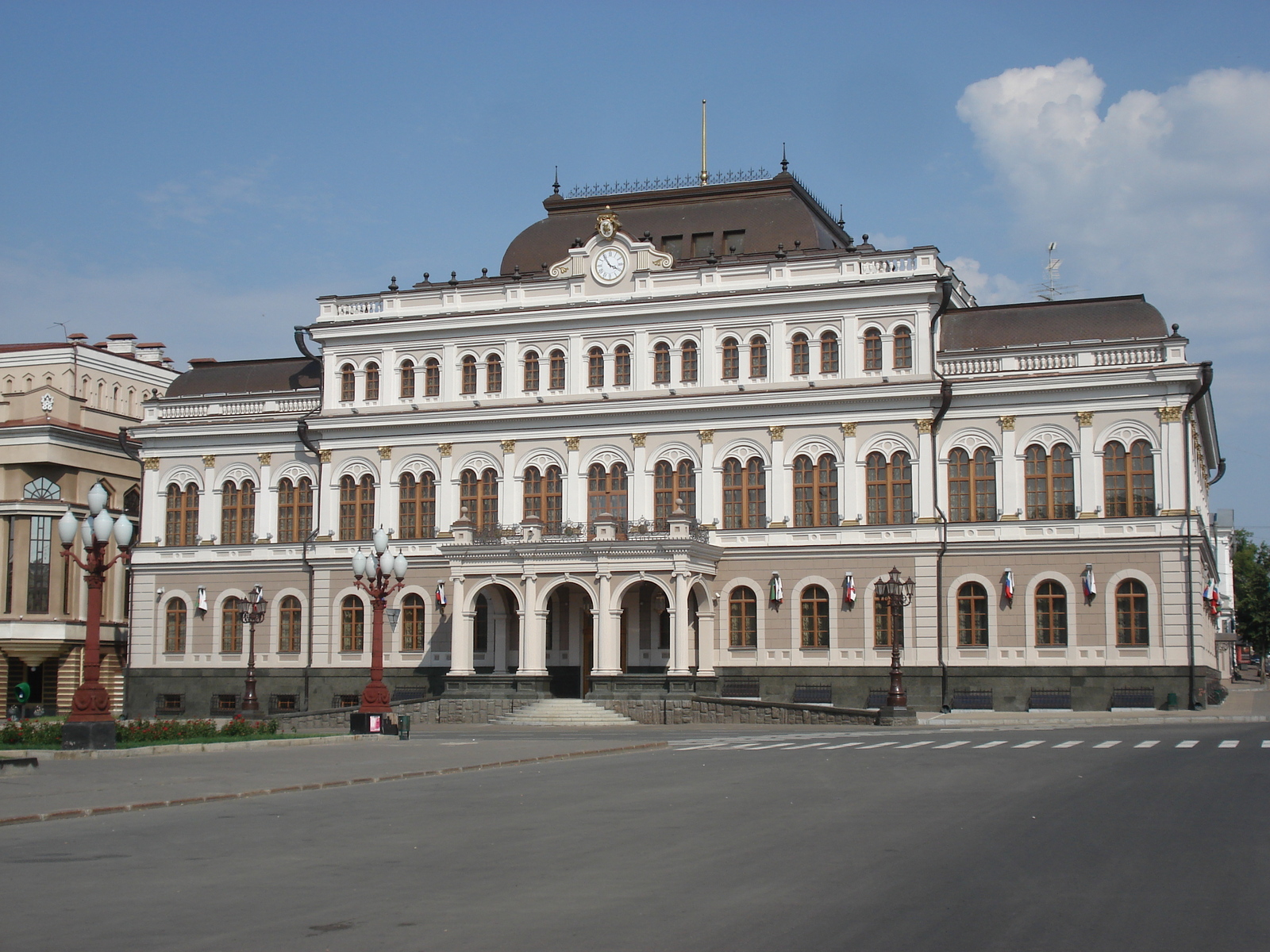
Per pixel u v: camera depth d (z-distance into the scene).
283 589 79.56
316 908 16.33
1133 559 65.06
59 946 14.48
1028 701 65.81
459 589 70.81
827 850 20.19
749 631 70.88
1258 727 51.94
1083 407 66.62
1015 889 17.05
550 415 74.69
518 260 79.94
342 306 80.25
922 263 69.69
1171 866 18.75
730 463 72.25
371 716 52.69
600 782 31.95
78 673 87.00
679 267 74.44
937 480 68.75
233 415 82.94
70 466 87.12
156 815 26.22
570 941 14.45
